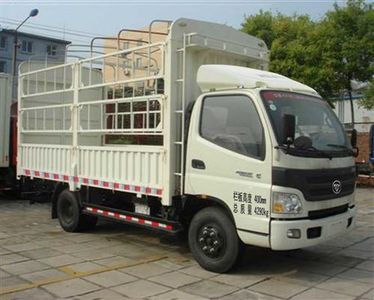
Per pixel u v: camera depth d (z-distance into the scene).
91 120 8.84
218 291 5.74
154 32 7.78
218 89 6.57
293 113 6.31
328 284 6.04
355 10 18.83
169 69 6.77
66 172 8.83
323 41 18.80
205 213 6.49
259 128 5.98
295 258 7.27
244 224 6.01
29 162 9.98
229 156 6.17
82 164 8.45
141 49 7.36
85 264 6.87
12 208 12.11
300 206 5.86
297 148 5.85
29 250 7.65
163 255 7.38
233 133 6.22
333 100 20.27
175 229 6.92
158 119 7.13
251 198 5.95
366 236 8.84
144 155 7.18
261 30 21.27
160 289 5.81
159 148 6.93
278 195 5.75
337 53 18.73
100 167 8.03
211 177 6.37
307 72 18.73
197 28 7.04
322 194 6.10
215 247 6.37
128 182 7.46
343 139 6.79
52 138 9.65
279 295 5.61
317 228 6.03
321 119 6.67
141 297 5.54
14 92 13.51
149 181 7.12
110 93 8.52
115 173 7.73
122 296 5.57
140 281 6.11
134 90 7.67
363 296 5.60
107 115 8.59
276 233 5.73
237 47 7.50
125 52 7.65
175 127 6.81
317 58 19.09
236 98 6.30
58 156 9.05
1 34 53.16
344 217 6.46
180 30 6.86
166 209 7.06
